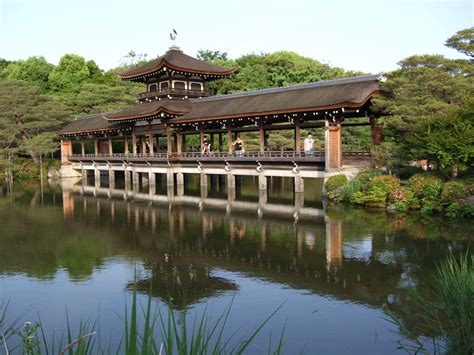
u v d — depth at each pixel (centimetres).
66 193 4191
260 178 3434
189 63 4712
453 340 838
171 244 1973
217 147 5919
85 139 5838
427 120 2397
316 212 2648
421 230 2005
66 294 1364
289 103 3259
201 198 3541
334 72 6594
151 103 4638
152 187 4338
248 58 7550
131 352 314
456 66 2720
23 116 5597
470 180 2328
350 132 4953
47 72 9169
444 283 913
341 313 1145
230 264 1627
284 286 1363
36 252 1898
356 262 1578
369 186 2694
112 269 1616
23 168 5825
